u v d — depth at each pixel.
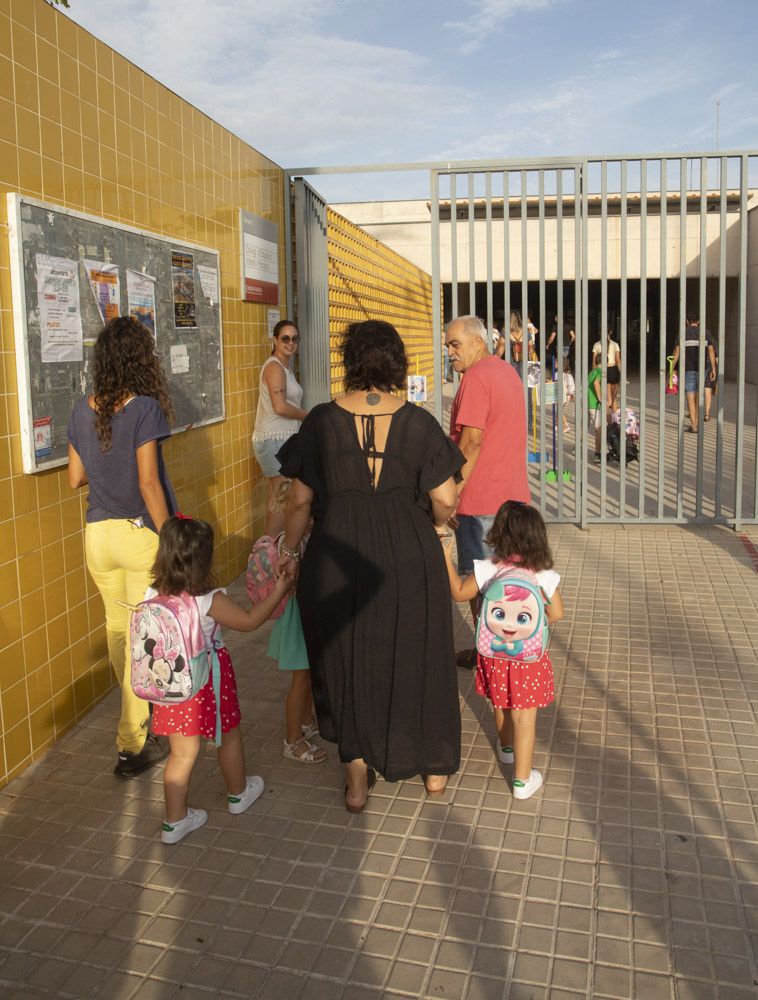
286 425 6.82
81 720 4.38
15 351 3.74
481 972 2.65
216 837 3.38
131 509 3.73
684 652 5.12
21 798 3.67
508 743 3.89
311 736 4.21
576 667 4.92
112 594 3.82
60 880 3.12
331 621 3.39
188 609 3.22
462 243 20.41
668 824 3.41
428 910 2.94
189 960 2.72
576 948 2.75
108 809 3.59
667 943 2.76
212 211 5.99
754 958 2.69
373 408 3.42
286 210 7.58
